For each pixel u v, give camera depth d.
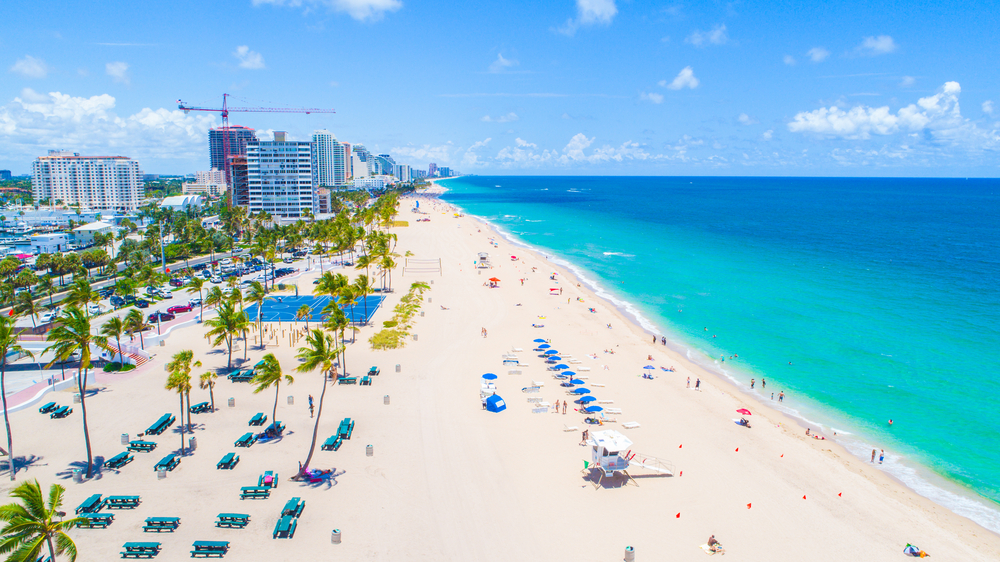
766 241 195.75
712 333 89.50
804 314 99.31
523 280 129.88
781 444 53.66
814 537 39.69
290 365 71.19
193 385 64.25
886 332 88.25
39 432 52.09
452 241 199.62
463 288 121.50
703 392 65.88
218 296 82.62
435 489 43.97
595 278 133.50
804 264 148.50
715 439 54.19
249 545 36.44
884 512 43.22
